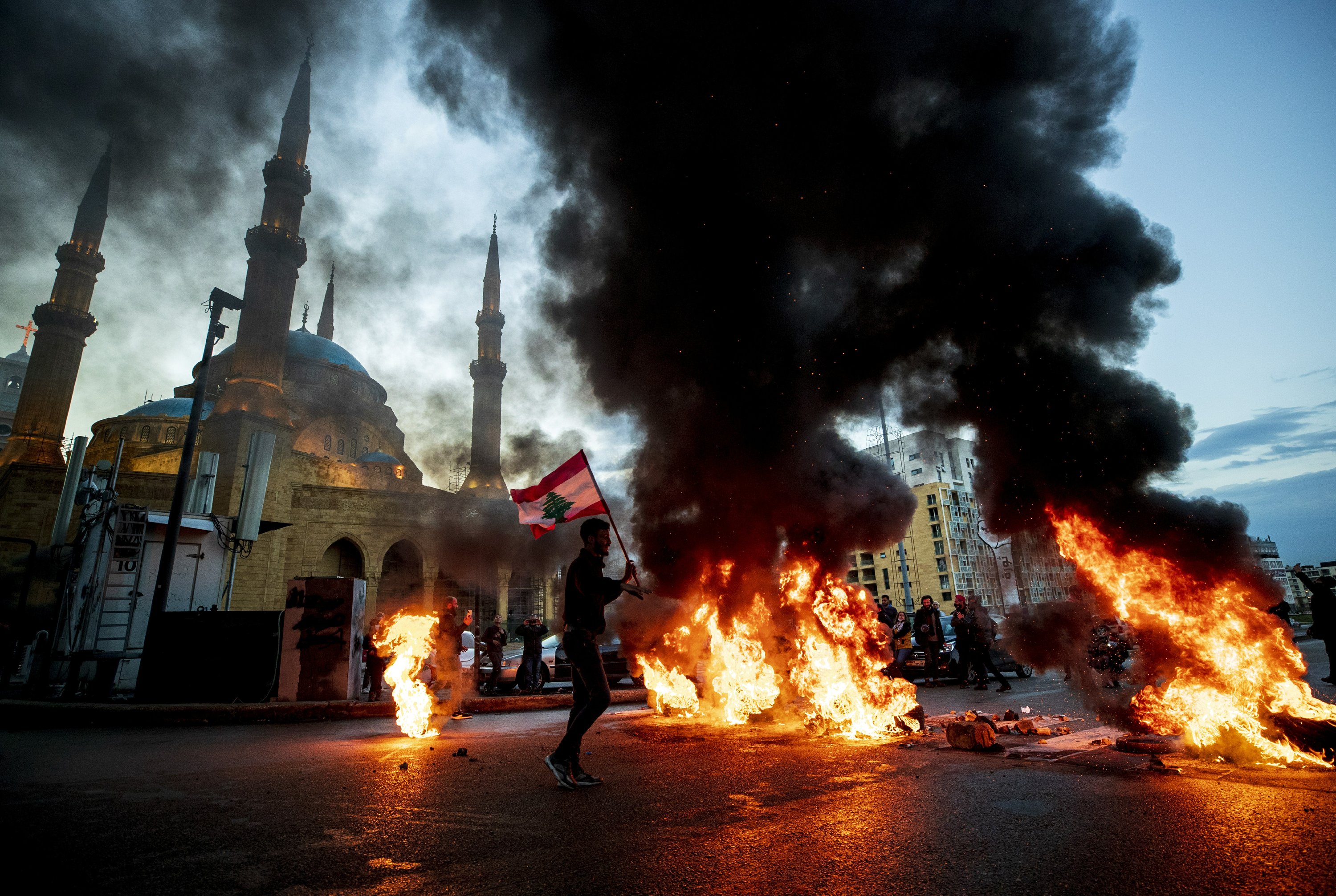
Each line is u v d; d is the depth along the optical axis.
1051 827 2.92
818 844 2.79
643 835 3.01
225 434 35.62
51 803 3.89
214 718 8.80
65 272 46.91
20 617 19.45
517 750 5.81
